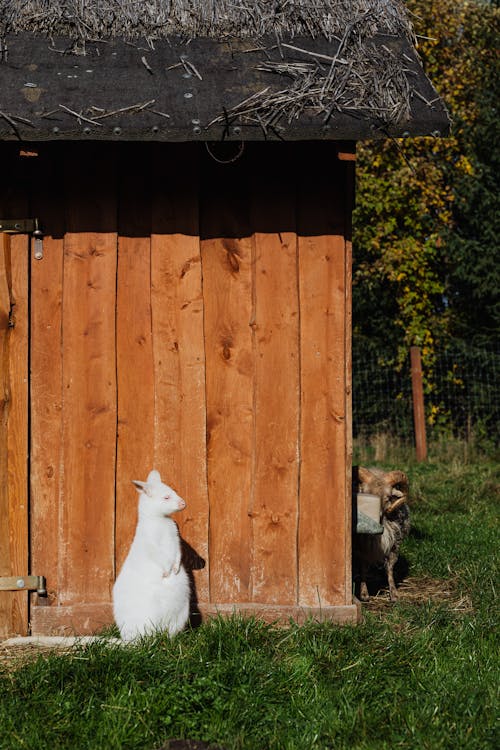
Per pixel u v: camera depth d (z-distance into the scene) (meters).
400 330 17.84
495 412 16.64
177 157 5.52
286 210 5.52
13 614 5.53
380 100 5.05
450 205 18.25
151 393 5.60
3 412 5.53
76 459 5.54
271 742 3.83
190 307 5.55
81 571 5.55
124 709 4.04
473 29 18.58
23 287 5.53
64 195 5.54
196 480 5.57
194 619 5.51
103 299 5.54
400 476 6.37
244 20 5.48
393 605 6.16
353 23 5.43
